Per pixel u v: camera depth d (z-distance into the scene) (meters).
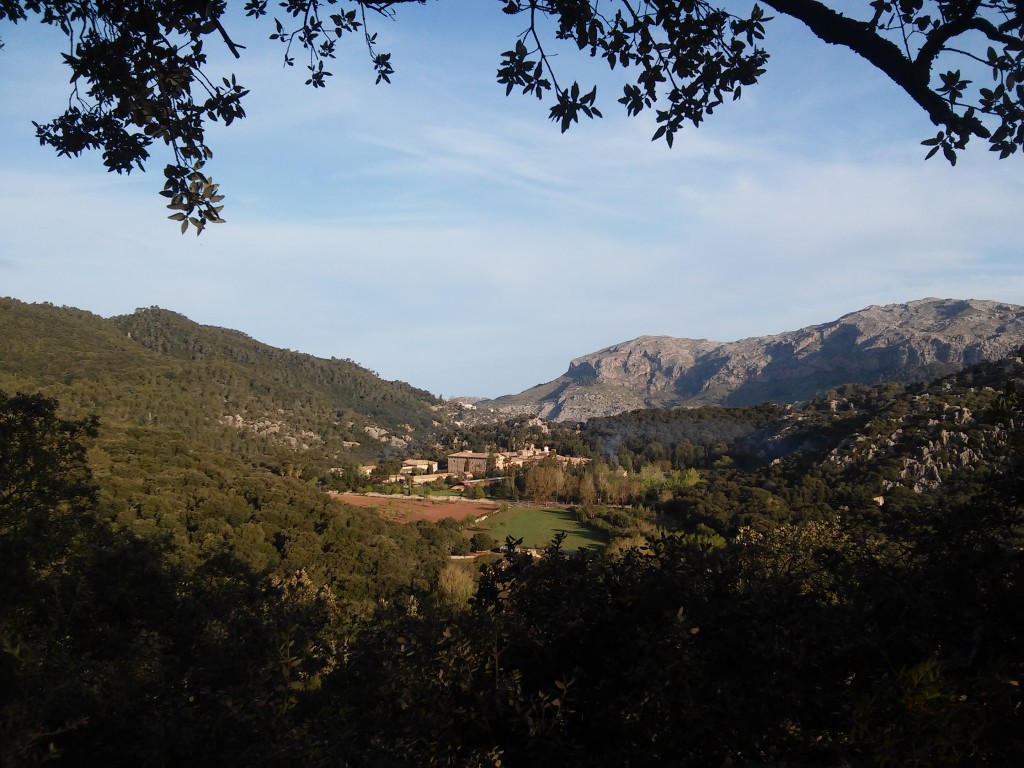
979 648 3.20
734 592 3.69
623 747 3.27
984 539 3.78
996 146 3.12
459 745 3.32
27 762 3.68
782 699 3.16
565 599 3.71
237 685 4.37
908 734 2.33
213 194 4.22
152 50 3.92
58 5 4.16
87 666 5.77
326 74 4.99
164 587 9.40
